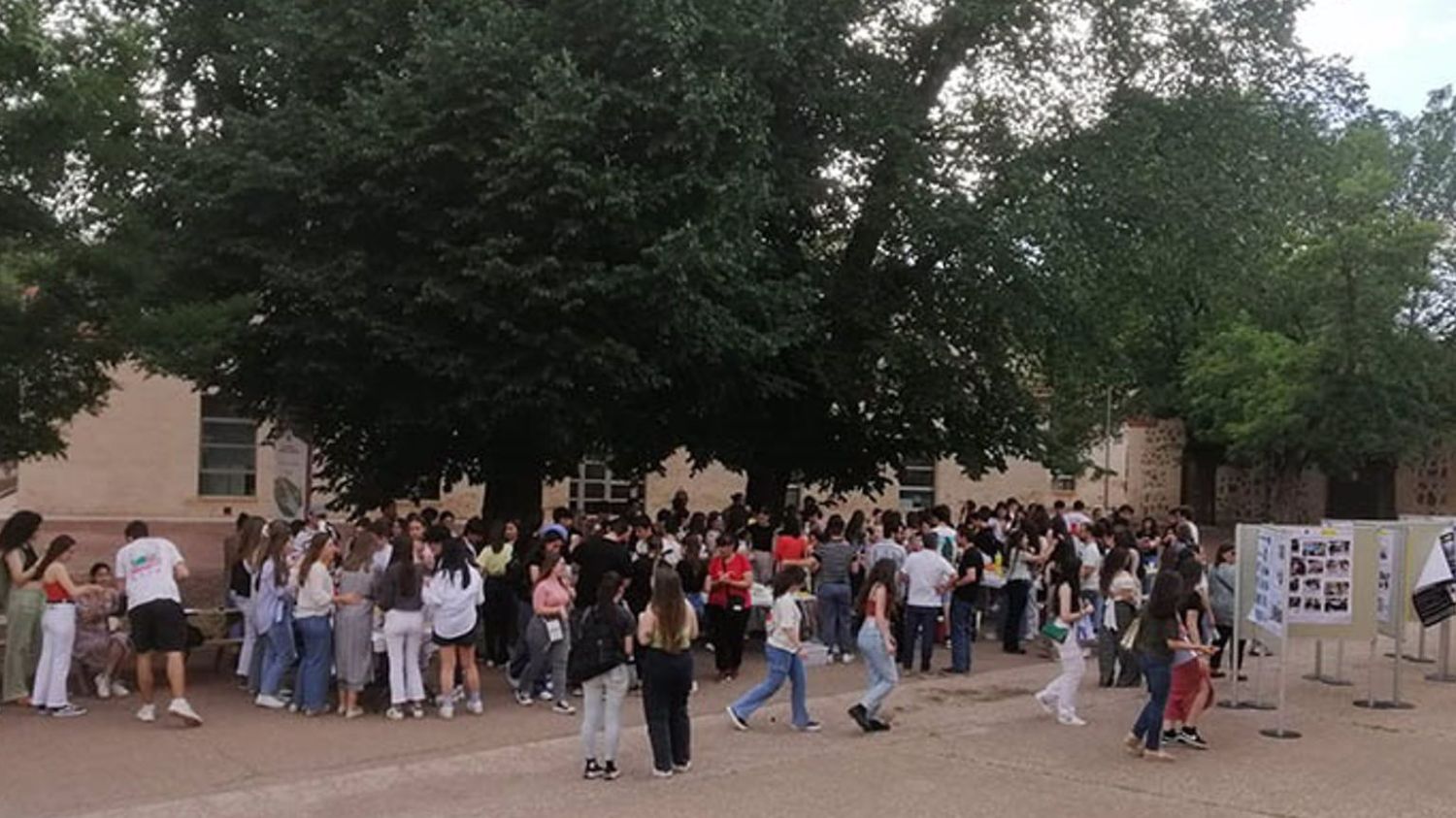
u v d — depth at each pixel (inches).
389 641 486.6
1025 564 705.6
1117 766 427.5
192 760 413.4
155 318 538.3
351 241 630.5
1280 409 1456.7
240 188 595.5
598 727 408.5
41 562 493.4
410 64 616.7
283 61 656.4
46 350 533.6
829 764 422.0
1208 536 1712.6
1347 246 1369.3
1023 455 960.9
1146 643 443.8
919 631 634.8
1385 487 1804.9
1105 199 828.0
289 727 466.0
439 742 447.8
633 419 759.7
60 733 445.1
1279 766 434.0
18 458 568.4
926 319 862.5
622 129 620.1
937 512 745.0
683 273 591.5
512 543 608.1
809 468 931.3
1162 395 1697.8
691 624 405.4
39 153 509.0
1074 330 898.1
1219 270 893.2
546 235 606.2
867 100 789.9
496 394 617.0
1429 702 568.7
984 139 842.8
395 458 756.6
